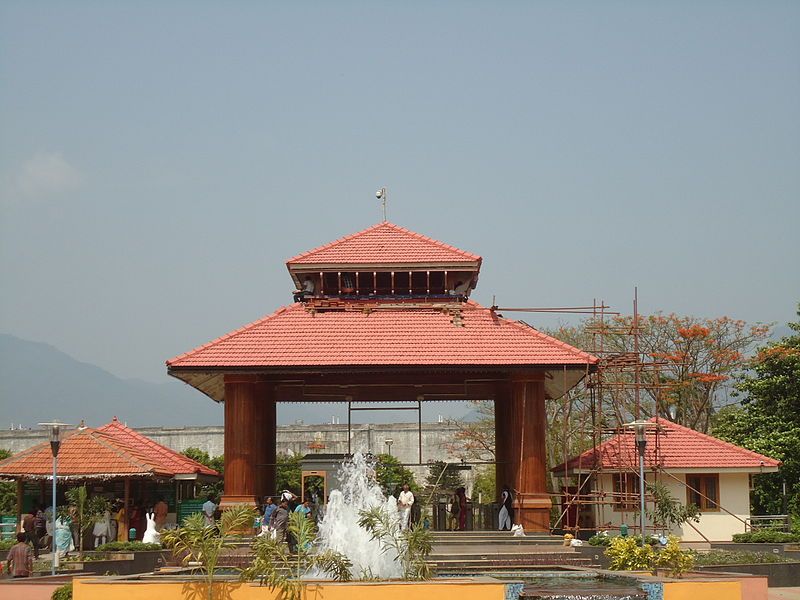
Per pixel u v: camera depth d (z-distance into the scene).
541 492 33.41
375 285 37.69
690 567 23.98
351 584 18.66
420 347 34.66
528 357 34.09
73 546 33.66
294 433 60.94
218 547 19.19
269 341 34.91
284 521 28.42
